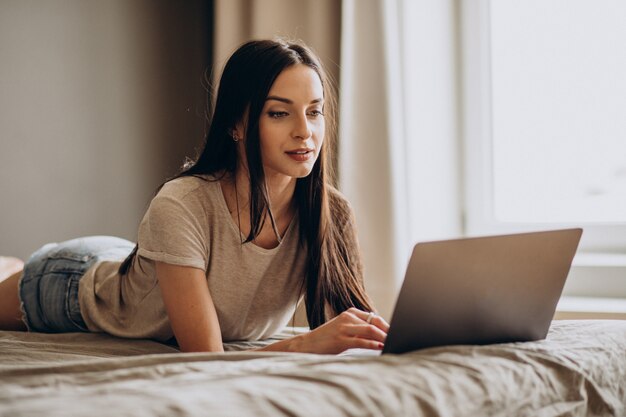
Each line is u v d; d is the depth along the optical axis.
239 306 1.46
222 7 2.77
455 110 2.70
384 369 0.90
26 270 1.82
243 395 0.79
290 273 1.51
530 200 2.68
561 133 2.64
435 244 0.98
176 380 0.88
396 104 2.54
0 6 2.37
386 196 2.51
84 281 1.66
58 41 2.51
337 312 1.55
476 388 0.92
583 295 2.48
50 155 2.48
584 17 2.60
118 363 0.98
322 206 1.48
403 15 2.56
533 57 2.66
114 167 2.66
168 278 1.32
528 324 1.16
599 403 1.06
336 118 2.58
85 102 2.58
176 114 2.87
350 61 2.57
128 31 2.71
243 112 1.35
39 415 0.71
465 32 2.70
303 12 2.68
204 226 1.38
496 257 1.05
